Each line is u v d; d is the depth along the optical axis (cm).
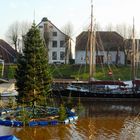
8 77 8444
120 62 10600
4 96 6159
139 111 5500
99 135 3803
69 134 3788
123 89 6744
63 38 10781
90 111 5397
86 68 9350
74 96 6600
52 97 6362
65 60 10569
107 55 10481
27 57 4522
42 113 4528
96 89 6719
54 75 8756
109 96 6700
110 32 11069
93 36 7244
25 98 4584
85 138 3653
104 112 5334
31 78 4516
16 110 4612
